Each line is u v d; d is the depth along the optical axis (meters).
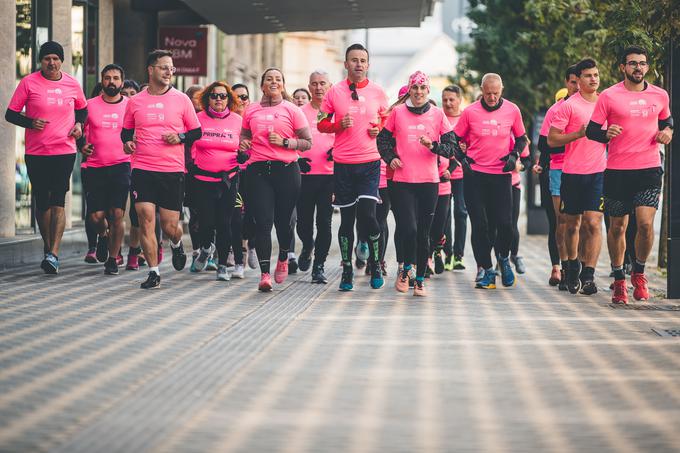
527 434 10.60
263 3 39.00
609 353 15.18
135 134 22.11
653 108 20.59
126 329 16.66
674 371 13.86
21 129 29.19
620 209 20.89
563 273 23.56
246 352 14.85
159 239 27.09
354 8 40.56
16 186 28.95
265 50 94.69
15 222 28.66
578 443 10.27
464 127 23.36
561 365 14.24
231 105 24.62
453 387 12.80
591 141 22.16
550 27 45.66
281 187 21.92
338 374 13.48
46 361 13.96
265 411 11.45
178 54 41.34
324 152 24.44
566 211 22.50
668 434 10.62
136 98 22.06
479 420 11.17
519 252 35.91
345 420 11.11
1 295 20.62
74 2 33.84
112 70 25.64
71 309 18.80
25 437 10.18
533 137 46.50
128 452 9.72
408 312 19.34
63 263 27.98
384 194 25.73
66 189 24.73
